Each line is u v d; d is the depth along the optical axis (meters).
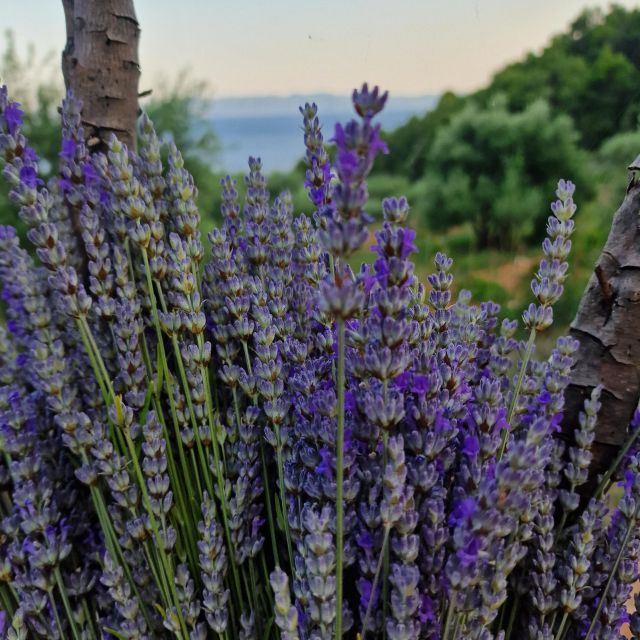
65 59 0.95
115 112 0.94
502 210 6.92
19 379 0.89
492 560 0.59
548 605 0.72
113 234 0.83
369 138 0.48
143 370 0.77
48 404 0.77
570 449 0.79
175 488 0.77
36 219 0.69
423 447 0.62
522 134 7.18
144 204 0.76
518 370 0.86
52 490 0.76
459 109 8.68
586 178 6.82
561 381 0.75
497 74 8.66
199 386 0.76
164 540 0.70
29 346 0.85
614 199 5.65
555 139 7.09
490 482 0.51
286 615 0.52
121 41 0.92
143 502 0.71
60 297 0.69
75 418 0.72
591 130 7.52
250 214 0.92
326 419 0.63
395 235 0.55
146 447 0.70
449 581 0.54
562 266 0.73
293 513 0.65
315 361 0.73
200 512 0.78
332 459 0.60
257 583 0.80
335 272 0.60
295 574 0.65
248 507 0.77
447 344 0.78
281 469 0.70
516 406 0.76
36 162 0.72
